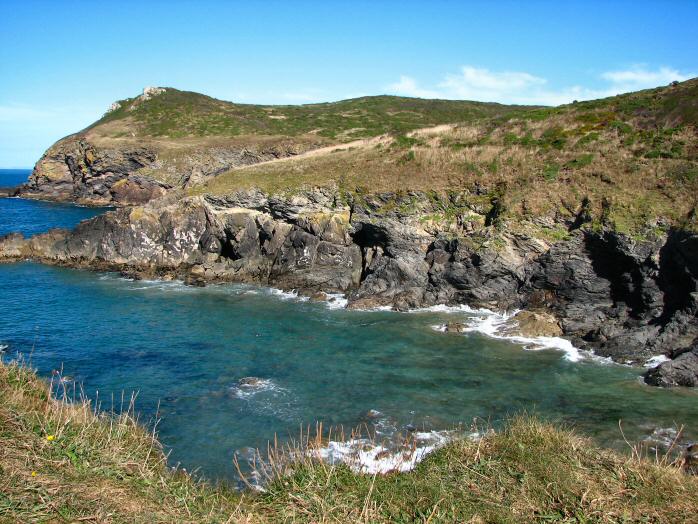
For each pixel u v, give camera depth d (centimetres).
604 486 932
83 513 737
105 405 1839
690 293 2402
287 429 1675
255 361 2305
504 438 1129
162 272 4119
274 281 3809
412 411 1806
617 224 2808
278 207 4041
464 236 3394
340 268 3762
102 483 839
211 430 1670
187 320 2955
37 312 3092
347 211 3884
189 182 7694
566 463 1012
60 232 4875
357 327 2823
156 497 855
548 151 3731
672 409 1838
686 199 2780
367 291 3447
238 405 1859
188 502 868
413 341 2591
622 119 3844
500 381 2097
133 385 2034
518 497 903
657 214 2752
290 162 4738
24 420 972
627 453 1498
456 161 3953
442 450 1134
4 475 775
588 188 3209
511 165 3719
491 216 3469
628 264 2783
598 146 3562
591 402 1898
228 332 2731
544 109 4538
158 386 2028
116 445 1001
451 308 3212
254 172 4588
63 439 945
